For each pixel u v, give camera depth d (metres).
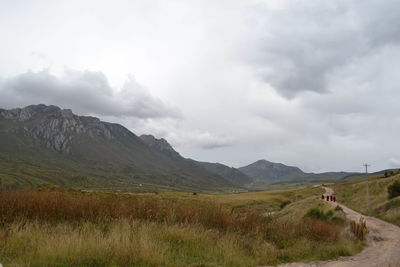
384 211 33.75
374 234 19.28
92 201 12.01
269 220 14.70
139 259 7.65
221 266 8.30
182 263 8.05
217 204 14.12
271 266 9.23
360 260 11.49
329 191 104.19
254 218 13.83
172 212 12.41
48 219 10.41
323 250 12.18
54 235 8.47
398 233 20.16
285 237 12.84
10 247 7.55
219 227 12.36
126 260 7.50
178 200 14.38
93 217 11.16
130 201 13.12
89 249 7.61
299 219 16.64
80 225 10.12
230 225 12.38
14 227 8.80
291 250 11.24
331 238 14.29
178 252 8.97
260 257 9.84
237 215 13.66
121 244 8.08
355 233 17.50
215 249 9.52
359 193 63.03
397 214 28.11
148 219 11.38
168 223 11.30
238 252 9.76
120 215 11.64
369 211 36.66
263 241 11.69
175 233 10.12
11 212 10.03
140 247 8.12
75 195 12.98
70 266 6.93
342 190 98.00
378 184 61.03
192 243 9.70
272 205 71.62
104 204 12.32
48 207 10.73
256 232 12.32
